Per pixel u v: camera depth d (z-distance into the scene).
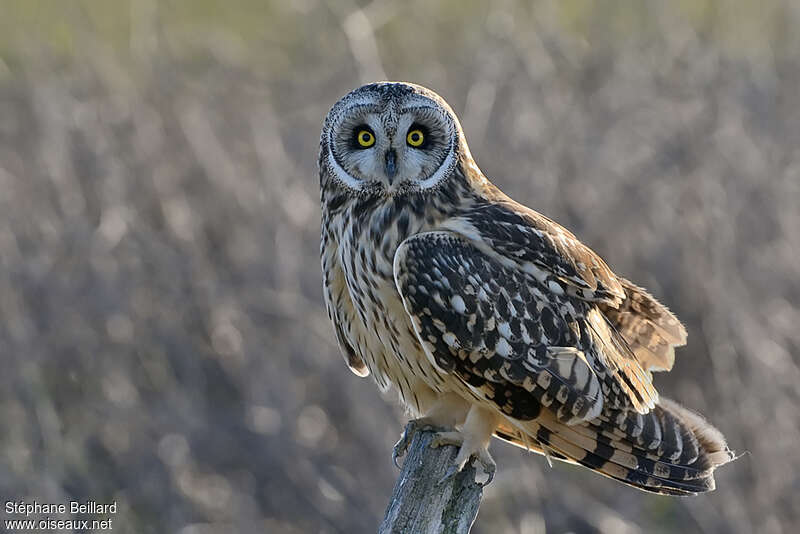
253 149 13.95
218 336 12.90
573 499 12.33
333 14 15.58
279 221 13.30
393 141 7.85
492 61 13.99
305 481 12.39
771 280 13.05
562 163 13.38
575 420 7.59
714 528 12.11
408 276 7.62
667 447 7.71
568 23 15.88
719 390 12.44
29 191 13.47
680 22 15.23
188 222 13.30
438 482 7.15
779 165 13.51
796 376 12.52
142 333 12.98
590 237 13.05
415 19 15.73
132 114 13.91
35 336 12.90
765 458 12.20
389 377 8.34
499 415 7.86
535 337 7.62
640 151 13.49
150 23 15.29
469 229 7.83
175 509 12.23
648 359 8.39
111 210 13.24
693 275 12.84
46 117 13.88
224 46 15.93
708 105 13.66
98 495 12.32
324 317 12.92
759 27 15.31
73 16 15.83
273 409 12.66
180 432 12.60
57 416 12.79
